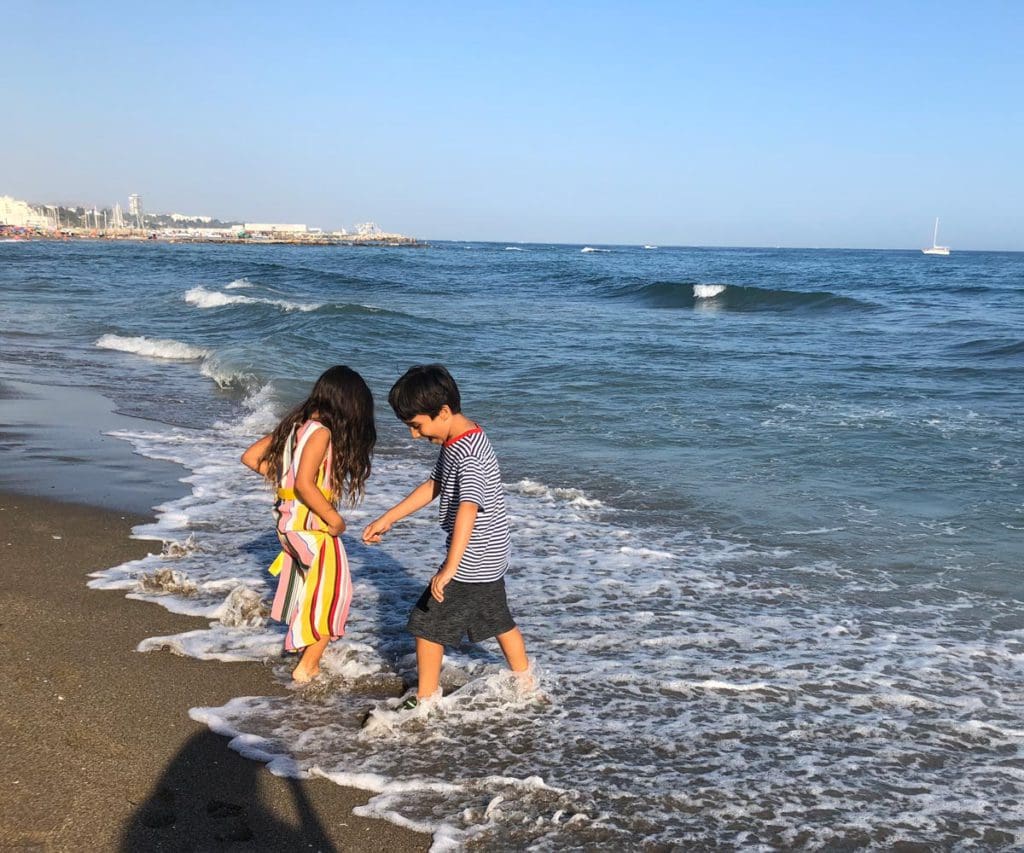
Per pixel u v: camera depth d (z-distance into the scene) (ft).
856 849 10.02
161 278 132.16
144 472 26.07
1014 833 10.42
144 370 47.14
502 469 28.37
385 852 9.68
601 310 96.99
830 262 304.91
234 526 21.22
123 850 9.36
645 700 13.44
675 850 9.86
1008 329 72.28
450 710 12.75
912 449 31.04
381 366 48.39
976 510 24.27
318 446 12.80
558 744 12.05
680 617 16.88
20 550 18.81
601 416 36.65
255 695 13.09
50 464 26.48
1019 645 15.98
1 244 312.09
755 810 10.70
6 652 13.92
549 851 9.78
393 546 20.66
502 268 203.31
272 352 50.01
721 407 38.68
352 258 262.88
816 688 14.06
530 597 17.70
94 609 15.89
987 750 12.33
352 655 14.56
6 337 59.11
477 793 10.84
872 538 22.06
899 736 12.64
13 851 9.19
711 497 25.45
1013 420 35.83
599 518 23.43
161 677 13.44
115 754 11.22
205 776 10.86
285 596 13.25
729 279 159.33
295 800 10.50
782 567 19.95
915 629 16.65
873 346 61.05
